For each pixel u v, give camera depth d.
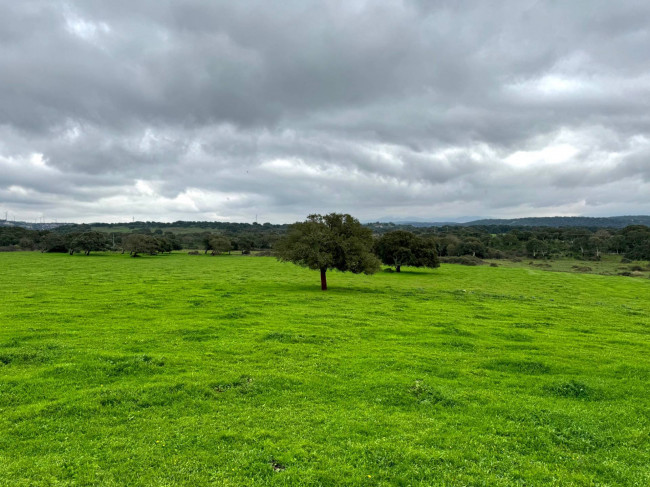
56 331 23.53
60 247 144.00
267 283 59.34
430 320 30.86
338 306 37.16
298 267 98.44
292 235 51.88
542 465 10.69
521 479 10.02
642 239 154.62
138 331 24.27
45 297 38.44
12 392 14.22
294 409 13.54
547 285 70.56
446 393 15.05
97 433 11.59
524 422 13.07
